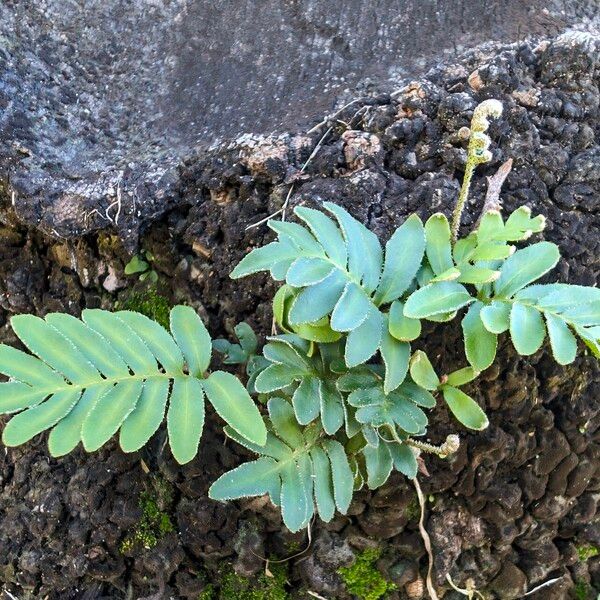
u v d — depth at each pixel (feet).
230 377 1.36
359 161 1.55
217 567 1.65
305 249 1.39
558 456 1.63
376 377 1.43
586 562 1.73
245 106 1.69
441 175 1.53
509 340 1.52
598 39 1.61
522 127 1.55
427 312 1.35
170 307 1.66
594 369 1.59
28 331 1.31
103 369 1.33
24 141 1.63
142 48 1.75
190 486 1.60
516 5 1.76
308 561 1.64
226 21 1.76
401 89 1.61
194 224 1.61
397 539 1.64
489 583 1.70
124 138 1.70
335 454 1.43
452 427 1.57
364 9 1.75
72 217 1.57
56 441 1.27
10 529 1.68
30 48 1.69
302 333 1.41
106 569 1.65
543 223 1.42
